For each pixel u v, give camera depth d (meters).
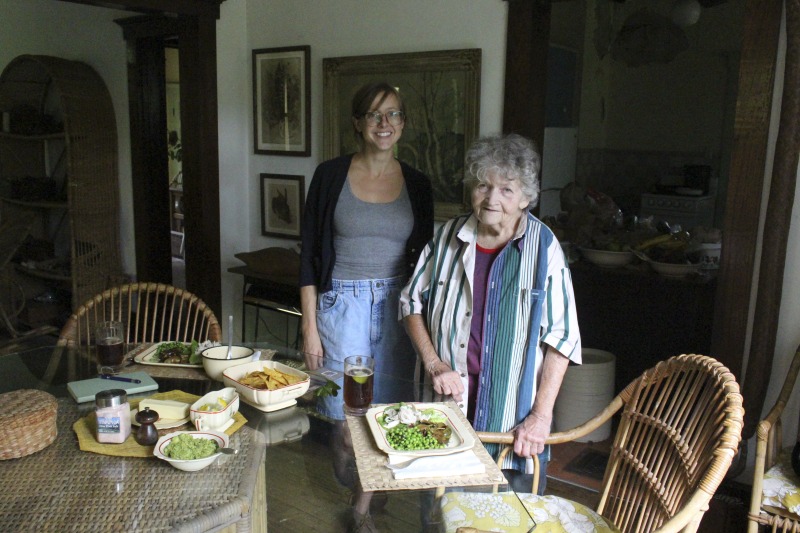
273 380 1.70
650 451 1.67
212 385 1.76
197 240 4.00
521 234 1.78
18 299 4.84
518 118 3.12
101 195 4.72
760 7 2.36
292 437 1.55
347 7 3.65
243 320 3.92
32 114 4.81
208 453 1.37
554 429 3.31
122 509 1.20
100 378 1.75
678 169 5.43
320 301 2.31
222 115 4.06
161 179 4.68
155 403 1.55
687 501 1.37
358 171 2.24
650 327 3.37
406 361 2.30
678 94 5.48
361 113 2.13
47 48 5.03
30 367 1.95
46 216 5.18
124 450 1.40
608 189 5.89
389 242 2.23
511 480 1.82
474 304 1.84
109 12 4.56
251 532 1.26
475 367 1.85
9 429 1.34
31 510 1.19
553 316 1.79
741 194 2.49
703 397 1.54
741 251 2.52
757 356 2.47
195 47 3.79
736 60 5.20
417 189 2.27
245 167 4.24
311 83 3.85
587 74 5.25
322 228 2.26
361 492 1.35
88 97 4.61
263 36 4.04
